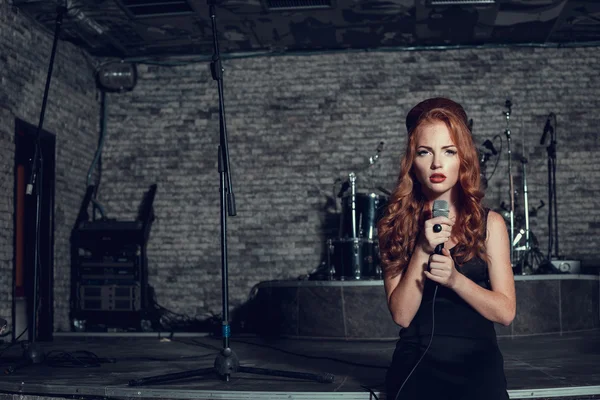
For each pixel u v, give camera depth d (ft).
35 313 13.07
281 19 21.70
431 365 6.05
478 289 5.76
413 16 21.49
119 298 22.39
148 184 24.90
